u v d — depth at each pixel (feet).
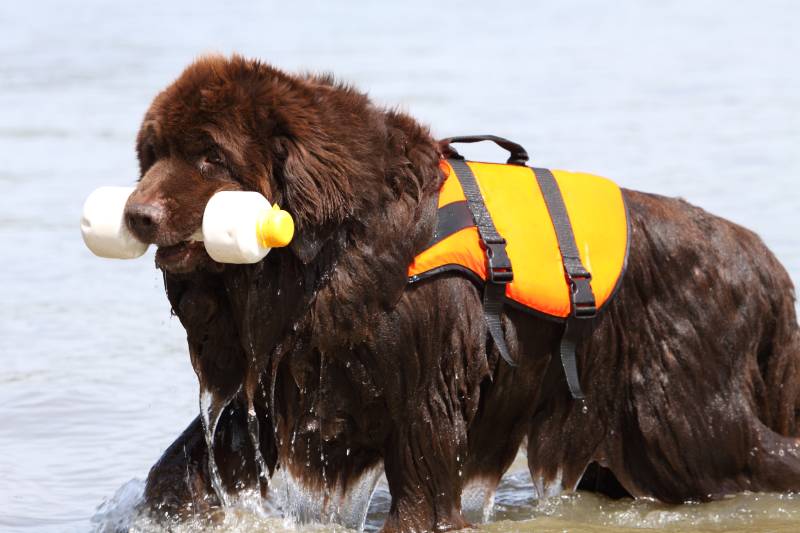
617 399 32.96
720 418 33.27
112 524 32.14
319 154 26.99
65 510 33.68
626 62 116.16
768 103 94.02
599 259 31.30
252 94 26.99
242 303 27.94
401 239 28.14
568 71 110.22
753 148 77.71
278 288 27.84
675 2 172.76
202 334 28.94
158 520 30.45
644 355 32.68
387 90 96.99
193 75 27.45
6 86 102.01
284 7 163.63
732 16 154.40
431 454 29.76
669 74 108.58
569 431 32.96
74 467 36.86
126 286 55.31
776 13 155.74
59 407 41.68
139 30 136.05
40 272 56.90
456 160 31.55
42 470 36.55
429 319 28.84
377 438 30.04
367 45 124.77
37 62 113.80
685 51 123.44
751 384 33.99
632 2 173.99
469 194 30.30
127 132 84.58
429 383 29.32
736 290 33.45
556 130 83.41
